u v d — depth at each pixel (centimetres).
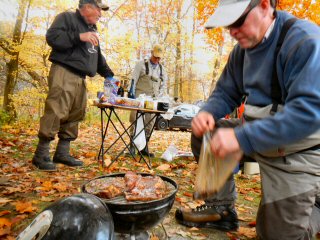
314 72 142
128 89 562
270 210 177
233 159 149
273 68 175
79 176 381
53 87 386
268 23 170
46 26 1016
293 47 158
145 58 577
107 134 847
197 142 237
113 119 1335
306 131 138
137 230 177
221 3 169
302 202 170
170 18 1809
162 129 1177
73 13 394
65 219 141
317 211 194
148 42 1627
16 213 258
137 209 166
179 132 1183
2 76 1186
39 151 399
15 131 717
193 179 405
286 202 172
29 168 397
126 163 471
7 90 1023
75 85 402
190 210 256
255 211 297
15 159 440
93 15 397
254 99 192
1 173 368
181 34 1745
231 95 231
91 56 411
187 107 1216
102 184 194
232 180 243
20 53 998
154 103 439
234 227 247
